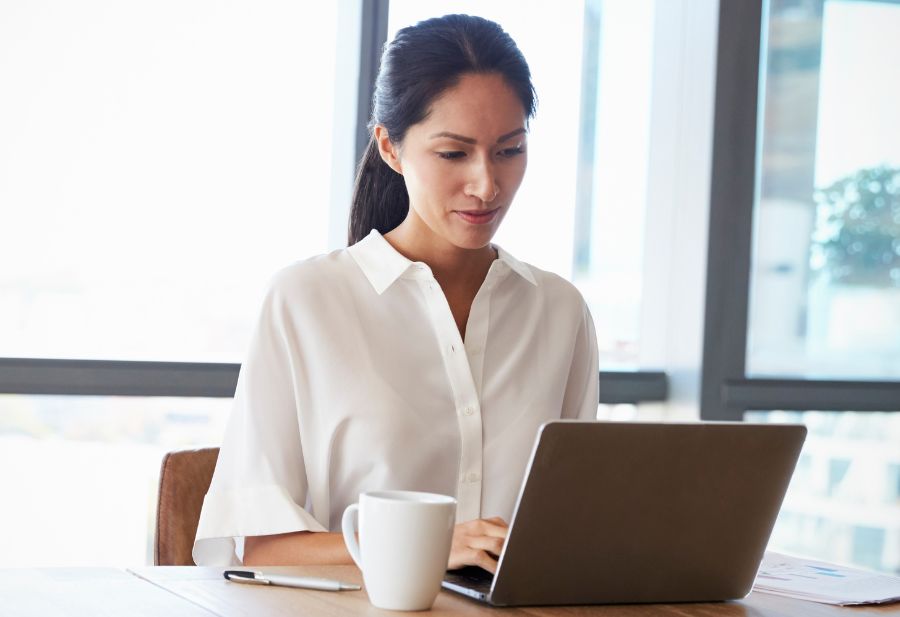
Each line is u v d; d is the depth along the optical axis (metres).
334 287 1.48
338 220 2.86
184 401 2.74
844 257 3.48
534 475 0.99
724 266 3.30
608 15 3.28
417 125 1.39
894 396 3.50
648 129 3.35
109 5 2.61
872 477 3.50
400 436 1.42
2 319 2.56
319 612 0.97
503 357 1.54
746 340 3.33
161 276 2.70
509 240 3.18
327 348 1.43
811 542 3.45
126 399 2.68
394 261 1.48
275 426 1.41
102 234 2.63
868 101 3.48
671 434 1.04
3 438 2.59
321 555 1.28
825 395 3.42
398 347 1.47
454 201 1.39
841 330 3.48
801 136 3.42
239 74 2.75
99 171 2.62
